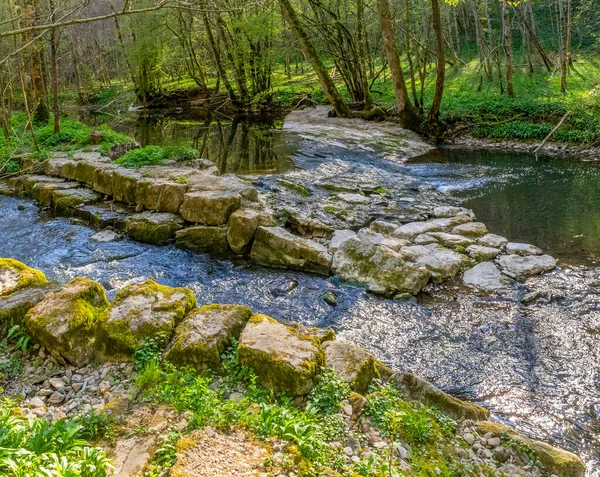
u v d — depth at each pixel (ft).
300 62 139.74
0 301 15.66
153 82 119.34
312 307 22.36
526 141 57.57
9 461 8.05
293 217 30.99
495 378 17.08
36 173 41.34
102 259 27.45
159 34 104.27
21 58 44.19
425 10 94.99
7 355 14.44
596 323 20.08
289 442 10.59
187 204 29.94
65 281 24.58
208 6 16.87
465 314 21.44
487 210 35.01
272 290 24.09
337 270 25.36
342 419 12.12
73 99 133.90
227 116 95.20
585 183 40.57
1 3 54.65
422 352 18.76
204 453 10.01
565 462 11.98
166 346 14.25
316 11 78.64
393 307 22.24
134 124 86.63
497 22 119.96
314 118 74.54
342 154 52.90
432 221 31.73
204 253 28.63
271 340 13.73
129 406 12.04
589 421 14.88
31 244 29.43
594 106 52.80
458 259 25.71
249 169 45.85
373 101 83.61
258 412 11.56
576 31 102.58
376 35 98.22
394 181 42.63
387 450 11.33
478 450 12.28
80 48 129.49
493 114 63.36
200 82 118.73
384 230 30.53
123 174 34.01
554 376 17.04
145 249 28.99
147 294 15.88
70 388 13.16
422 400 14.07
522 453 12.27
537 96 68.74
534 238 29.60
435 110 62.39
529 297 22.22
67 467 8.69
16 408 11.62
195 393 11.99
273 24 84.33
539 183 41.34
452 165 49.16
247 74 94.38
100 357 14.25
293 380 12.57
